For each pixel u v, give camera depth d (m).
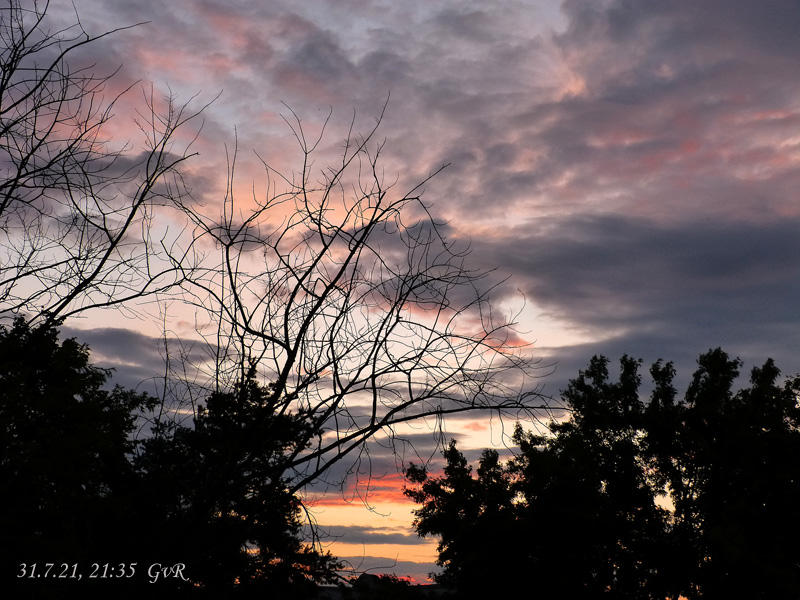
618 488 28.67
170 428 8.81
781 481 27.30
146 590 8.89
